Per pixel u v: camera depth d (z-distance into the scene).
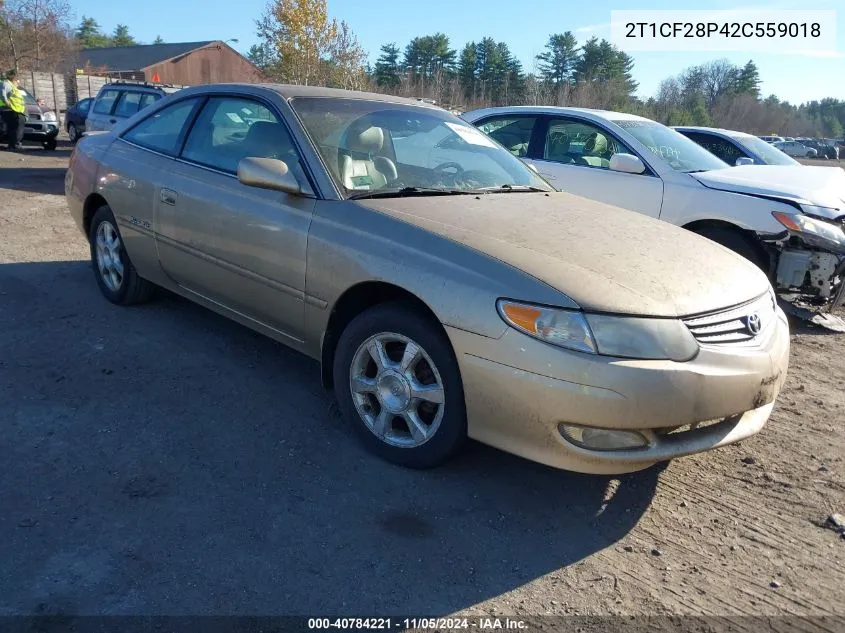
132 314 5.00
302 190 3.53
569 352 2.63
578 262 2.93
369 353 3.29
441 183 3.91
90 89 29.50
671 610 2.47
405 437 3.23
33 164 14.70
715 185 6.06
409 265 3.02
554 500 3.10
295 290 3.52
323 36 31.77
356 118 4.01
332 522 2.81
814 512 3.13
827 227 5.64
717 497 3.22
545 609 2.43
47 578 2.38
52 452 3.15
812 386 4.68
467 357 2.82
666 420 2.68
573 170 6.83
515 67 66.00
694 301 2.86
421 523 2.85
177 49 49.47
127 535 2.63
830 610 2.51
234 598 2.36
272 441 3.41
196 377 4.05
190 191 4.12
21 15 33.16
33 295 5.30
